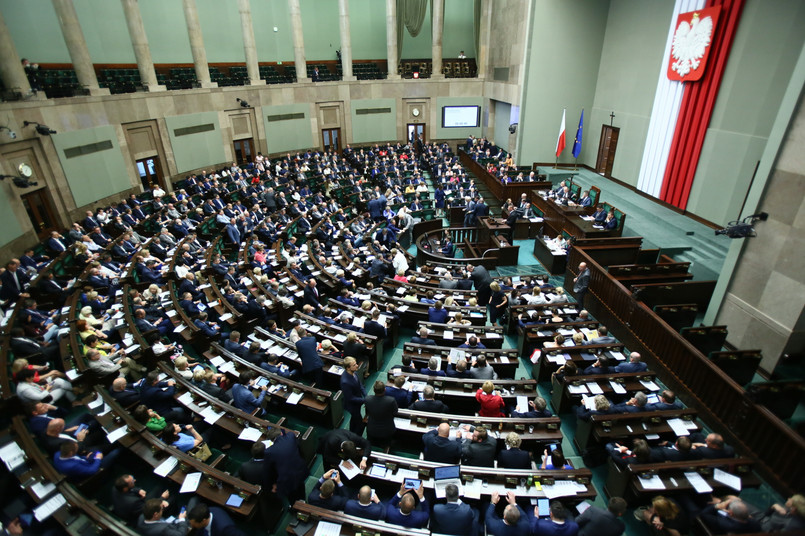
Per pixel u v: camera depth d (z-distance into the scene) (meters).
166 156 20.36
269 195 18.81
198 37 21.36
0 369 7.21
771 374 8.59
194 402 6.73
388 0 27.45
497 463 5.74
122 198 18.11
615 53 19.97
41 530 4.89
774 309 8.46
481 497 5.25
